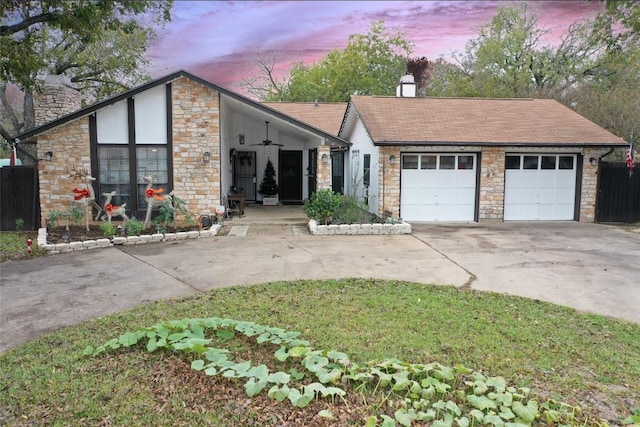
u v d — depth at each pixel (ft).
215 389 12.58
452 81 111.14
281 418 11.30
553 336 16.39
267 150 60.80
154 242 34.88
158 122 41.24
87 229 37.58
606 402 12.10
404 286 22.65
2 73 39.14
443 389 11.78
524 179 47.70
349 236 37.60
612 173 47.57
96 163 40.93
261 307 19.19
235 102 44.11
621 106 68.13
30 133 39.45
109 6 42.29
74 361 14.25
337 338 15.84
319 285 22.67
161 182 41.88
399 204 45.78
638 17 46.47
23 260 29.22
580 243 35.24
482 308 19.35
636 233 40.32
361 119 49.19
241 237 36.86
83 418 11.30
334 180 66.54
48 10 38.91
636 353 15.11
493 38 111.55
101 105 39.70
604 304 20.39
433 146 44.91
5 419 11.27
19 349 15.26
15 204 41.50
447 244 34.37
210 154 41.73
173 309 19.02
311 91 116.16
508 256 30.25
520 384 12.89
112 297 21.25
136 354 14.64
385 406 11.69
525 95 97.76
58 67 70.08
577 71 98.63
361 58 120.98
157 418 11.29
